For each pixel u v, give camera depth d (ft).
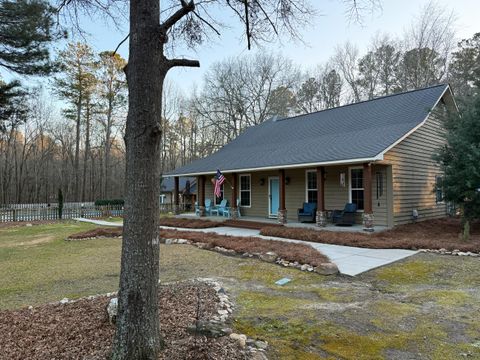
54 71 44.98
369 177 34.60
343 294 17.13
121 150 128.57
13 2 37.35
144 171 9.20
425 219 43.14
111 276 22.03
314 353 10.44
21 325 11.74
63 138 127.34
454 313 14.08
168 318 12.05
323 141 45.29
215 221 50.98
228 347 9.95
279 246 28.84
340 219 39.24
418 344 11.12
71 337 10.49
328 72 109.19
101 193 125.59
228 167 51.13
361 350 10.66
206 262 25.73
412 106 44.68
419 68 85.66
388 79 97.04
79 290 18.86
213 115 108.78
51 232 48.83
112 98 104.37
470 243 27.91
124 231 9.29
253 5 16.21
